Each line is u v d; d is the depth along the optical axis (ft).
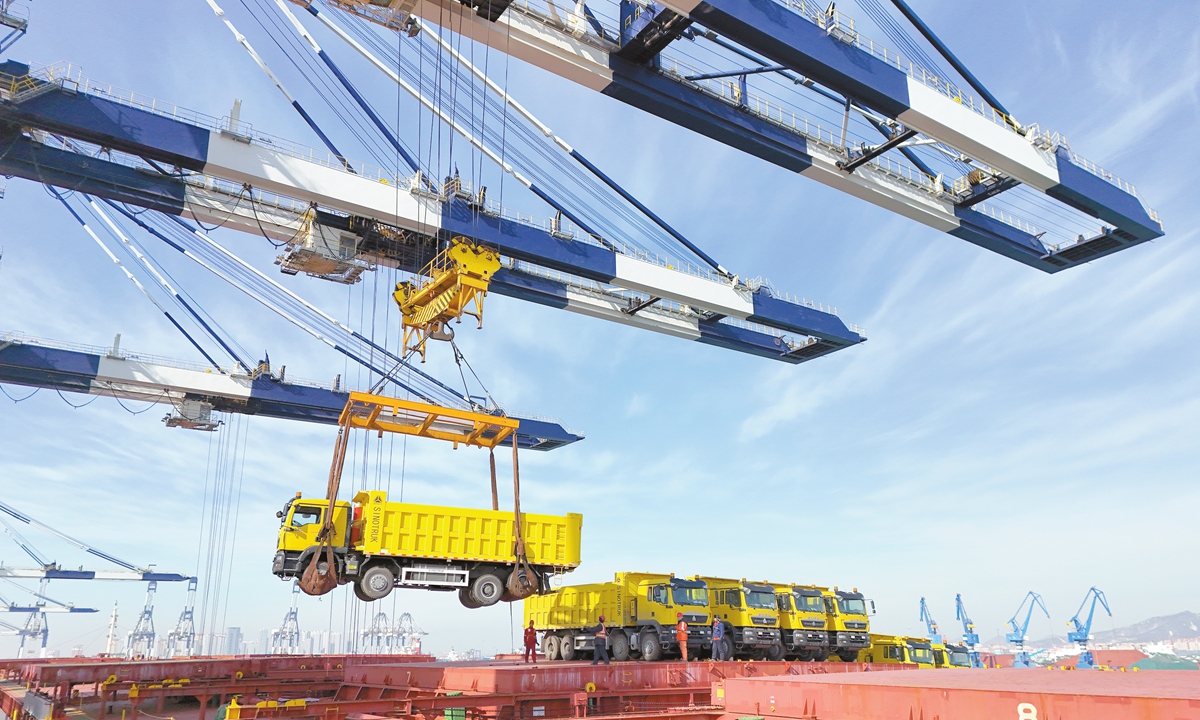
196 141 78.28
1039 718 20.08
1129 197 107.04
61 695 54.60
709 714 37.96
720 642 68.39
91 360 117.91
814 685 25.77
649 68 83.76
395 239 96.22
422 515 62.80
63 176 81.61
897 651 87.86
